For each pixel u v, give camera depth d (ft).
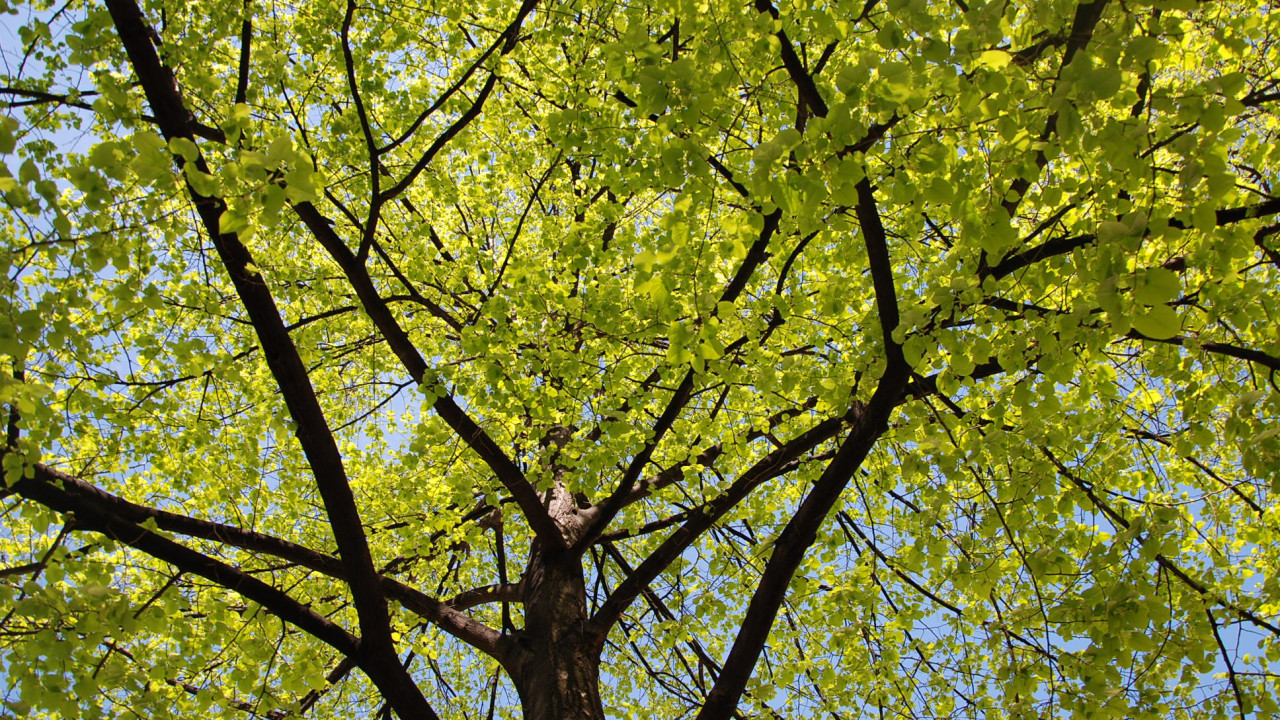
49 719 12.37
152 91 9.29
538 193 16.05
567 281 13.91
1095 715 10.14
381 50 13.94
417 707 10.62
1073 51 7.73
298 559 11.56
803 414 16.75
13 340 7.62
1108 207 8.77
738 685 10.30
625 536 16.08
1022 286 10.49
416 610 13.16
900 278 13.92
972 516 11.13
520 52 13.62
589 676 12.10
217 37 11.64
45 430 9.42
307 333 17.02
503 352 12.59
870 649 15.26
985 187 9.22
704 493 13.51
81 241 7.95
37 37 9.78
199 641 12.07
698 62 8.49
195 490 16.85
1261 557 14.02
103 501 10.29
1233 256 9.11
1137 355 11.78
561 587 13.46
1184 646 10.67
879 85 7.11
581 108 11.69
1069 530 11.96
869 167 11.13
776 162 7.46
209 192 7.18
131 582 14.74
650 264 8.20
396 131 14.43
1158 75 10.89
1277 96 10.46
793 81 8.93
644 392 13.17
